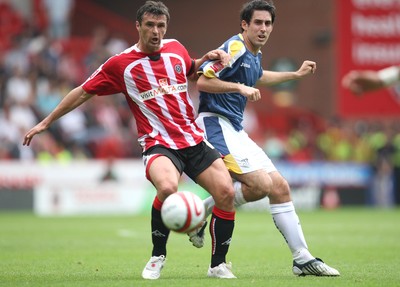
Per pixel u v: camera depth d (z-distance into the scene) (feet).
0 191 255.70
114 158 277.23
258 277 94.32
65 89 300.61
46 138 275.59
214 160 91.97
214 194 91.15
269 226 202.08
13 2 327.88
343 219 228.63
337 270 102.53
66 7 338.54
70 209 260.21
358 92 88.22
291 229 95.61
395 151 302.04
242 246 144.87
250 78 98.02
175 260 118.42
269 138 305.53
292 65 335.88
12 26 319.27
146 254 128.36
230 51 95.86
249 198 95.86
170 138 91.71
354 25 300.20
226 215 91.50
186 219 81.00
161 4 91.66
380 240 157.17
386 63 301.02
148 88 92.12
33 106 282.97
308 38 335.67
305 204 289.33
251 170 94.89
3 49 304.91
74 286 84.94
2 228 190.19
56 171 259.80
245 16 97.30
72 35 351.46
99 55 311.47
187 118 92.94
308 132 321.73
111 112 293.84
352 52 300.40
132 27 353.72
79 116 284.61
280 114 331.57
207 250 135.95
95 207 262.88
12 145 268.41
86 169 262.47
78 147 280.31
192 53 344.08
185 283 86.22
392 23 300.61
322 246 143.23
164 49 93.50
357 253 129.59
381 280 89.97
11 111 274.57
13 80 288.92
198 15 344.08
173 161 90.68
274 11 97.35
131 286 83.97
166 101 92.17
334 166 293.84
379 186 300.40
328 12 333.83
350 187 296.30
